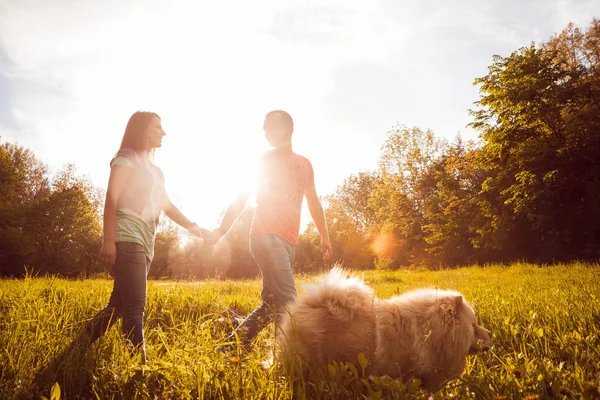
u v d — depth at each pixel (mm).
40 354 3473
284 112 4703
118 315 3865
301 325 3166
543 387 2615
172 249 58188
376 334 3096
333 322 3133
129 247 3787
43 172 63344
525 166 31297
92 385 2963
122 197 3852
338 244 63125
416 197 49125
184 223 4695
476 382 2883
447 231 40375
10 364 3223
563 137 30766
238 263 57688
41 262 46000
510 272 18000
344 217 68500
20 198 56750
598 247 28609
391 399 2646
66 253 46906
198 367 2879
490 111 32281
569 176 30422
